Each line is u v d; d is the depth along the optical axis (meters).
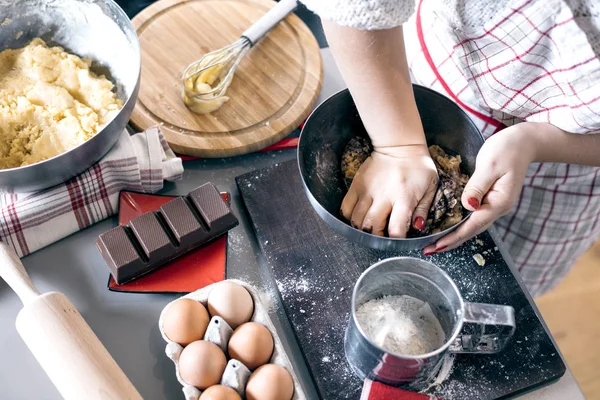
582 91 0.76
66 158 0.73
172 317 0.69
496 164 0.78
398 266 0.69
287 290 0.78
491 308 0.68
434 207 0.79
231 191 0.88
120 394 0.63
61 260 0.80
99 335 0.75
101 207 0.83
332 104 0.83
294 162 0.89
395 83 0.73
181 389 0.72
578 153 0.87
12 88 0.84
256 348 0.68
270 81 0.95
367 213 0.78
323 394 0.71
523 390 0.74
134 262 0.75
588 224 1.08
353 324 0.66
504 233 1.11
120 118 0.76
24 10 0.88
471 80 0.85
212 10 1.02
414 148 0.79
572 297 1.61
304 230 0.83
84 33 0.91
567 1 0.69
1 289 0.77
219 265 0.79
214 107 0.91
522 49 0.76
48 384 0.71
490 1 0.73
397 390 0.68
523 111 0.86
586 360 1.53
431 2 0.80
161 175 0.84
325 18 0.64
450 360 0.74
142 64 0.95
